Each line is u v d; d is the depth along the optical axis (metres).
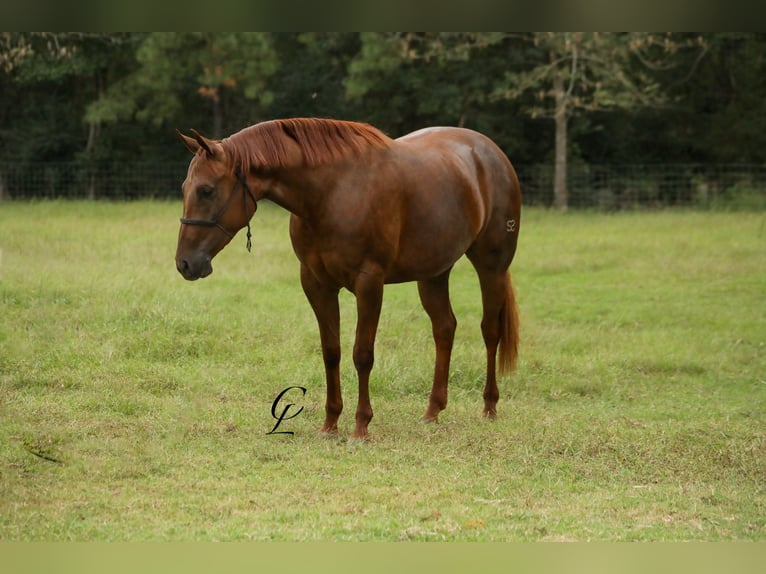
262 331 11.14
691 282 15.97
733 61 33.78
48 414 8.23
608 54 29.38
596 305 14.16
